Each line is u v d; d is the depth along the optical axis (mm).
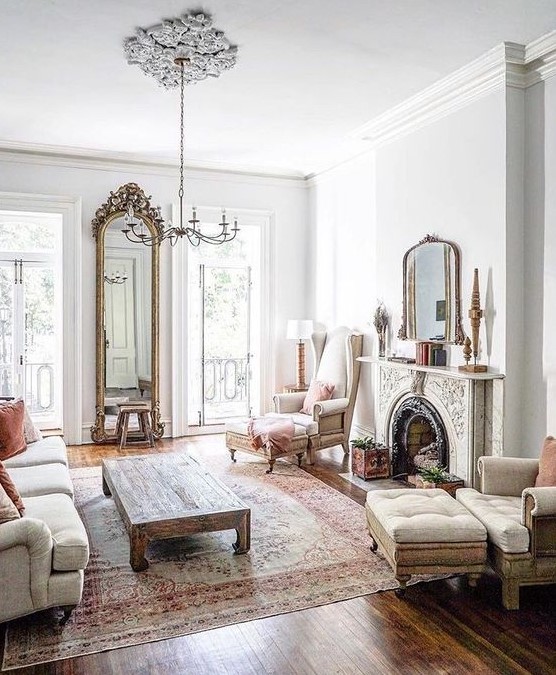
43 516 3047
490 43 3768
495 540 3010
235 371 7434
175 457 4699
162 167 6637
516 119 4051
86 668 2459
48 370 6750
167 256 6703
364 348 6148
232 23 3475
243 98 4711
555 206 3855
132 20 3432
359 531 3953
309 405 6086
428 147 4832
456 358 4570
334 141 5902
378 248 5559
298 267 7387
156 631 2732
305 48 3807
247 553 3588
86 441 6465
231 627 2773
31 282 6656
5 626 2768
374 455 5129
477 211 4309
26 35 3617
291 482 5066
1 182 6027
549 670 2441
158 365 6672
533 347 4039
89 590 3121
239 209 6980
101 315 6379
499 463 3564
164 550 3654
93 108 4957
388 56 3939
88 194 6359
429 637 2693
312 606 2969
